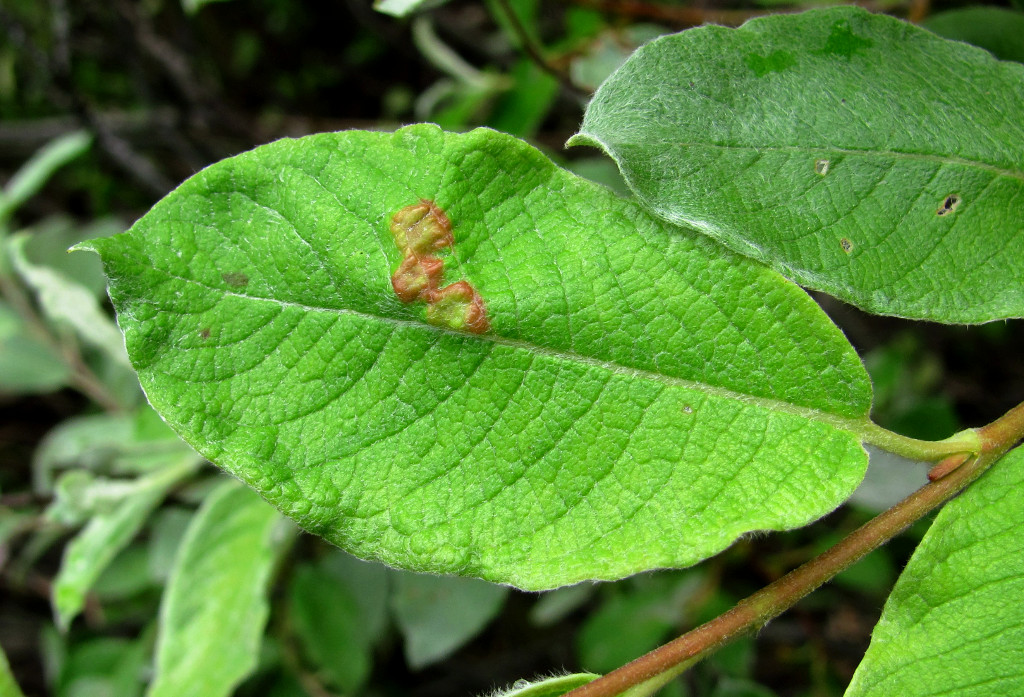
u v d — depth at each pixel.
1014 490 0.09
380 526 0.09
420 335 0.09
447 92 0.22
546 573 0.09
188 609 0.15
